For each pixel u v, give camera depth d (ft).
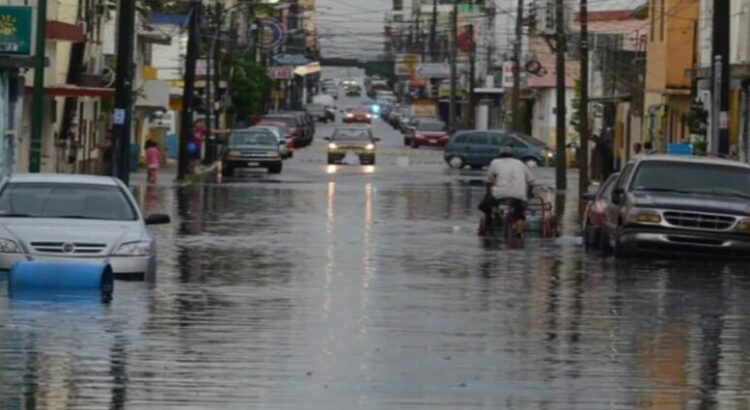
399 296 142.61
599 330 119.75
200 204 293.43
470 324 122.01
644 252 184.85
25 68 271.49
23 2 293.02
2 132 278.67
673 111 406.82
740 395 90.79
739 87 303.89
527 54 601.62
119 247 142.20
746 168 190.29
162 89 430.61
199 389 89.40
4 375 92.38
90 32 371.35
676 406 86.94
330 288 148.87
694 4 399.85
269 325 118.73
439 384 92.79
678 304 138.82
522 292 148.05
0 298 130.72
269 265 173.88
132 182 365.40
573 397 89.20
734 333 118.93
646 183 188.85
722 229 182.09
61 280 135.33
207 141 479.82
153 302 131.75
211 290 144.25
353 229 237.66
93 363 97.40
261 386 90.89
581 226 251.60
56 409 82.48
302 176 419.74
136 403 84.64
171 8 556.10
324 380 93.45
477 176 431.84
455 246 207.92
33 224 142.10
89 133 383.65
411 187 370.94
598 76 503.20
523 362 102.22
